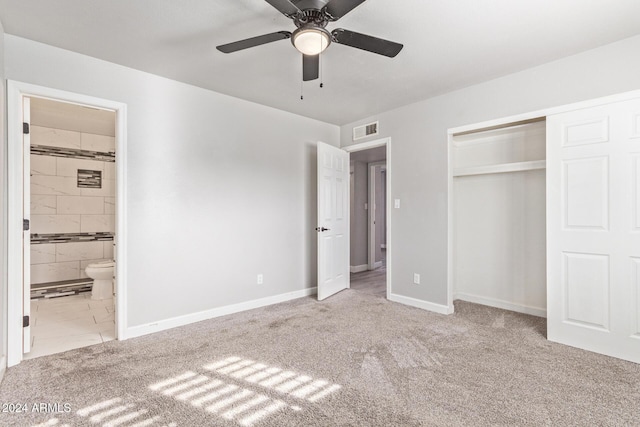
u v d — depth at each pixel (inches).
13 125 89.5
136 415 67.4
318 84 123.9
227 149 134.6
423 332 113.3
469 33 88.4
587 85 98.5
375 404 71.1
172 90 119.4
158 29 87.3
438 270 136.2
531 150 135.0
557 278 105.0
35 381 80.6
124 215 108.4
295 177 159.6
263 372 85.4
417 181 143.6
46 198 170.6
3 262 86.4
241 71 112.4
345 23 84.0
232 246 135.9
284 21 84.0
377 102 144.0
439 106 135.7
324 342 104.7
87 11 79.0
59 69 96.7
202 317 126.9
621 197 92.6
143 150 112.8
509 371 85.4
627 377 82.0
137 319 111.5
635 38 90.3
